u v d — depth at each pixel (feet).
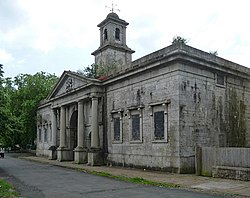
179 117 69.36
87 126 108.06
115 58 126.93
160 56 74.90
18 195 42.88
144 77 81.66
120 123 90.17
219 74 80.23
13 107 177.06
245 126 86.12
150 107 78.23
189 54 71.26
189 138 70.49
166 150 72.33
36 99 171.94
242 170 55.31
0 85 90.84
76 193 44.21
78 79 108.88
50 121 150.10
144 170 76.95
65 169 87.30
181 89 70.49
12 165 103.65
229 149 59.06
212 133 75.72
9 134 92.99
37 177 66.33
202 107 74.38
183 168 68.28
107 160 95.50
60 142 123.95
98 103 100.53
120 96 91.45
